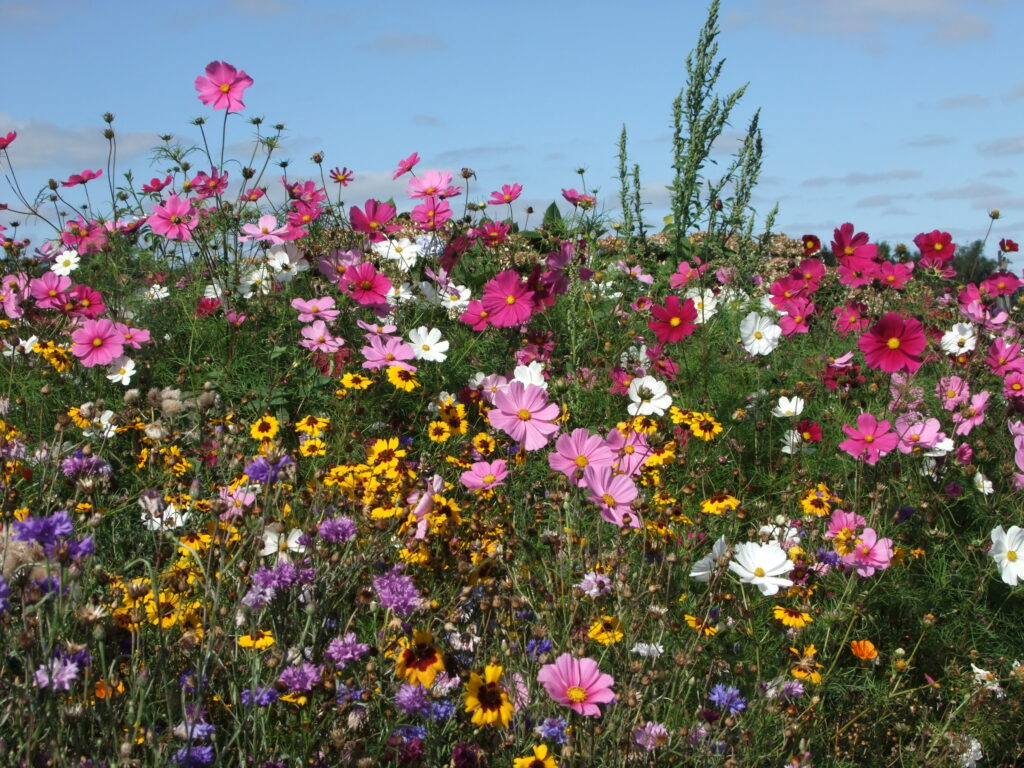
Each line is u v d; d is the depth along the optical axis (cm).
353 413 423
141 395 433
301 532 261
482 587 257
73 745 190
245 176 512
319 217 597
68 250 568
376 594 250
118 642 212
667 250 694
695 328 534
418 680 204
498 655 240
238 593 226
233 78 483
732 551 290
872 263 554
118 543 299
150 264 554
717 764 237
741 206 653
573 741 222
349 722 209
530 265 562
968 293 571
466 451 371
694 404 480
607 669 256
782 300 543
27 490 308
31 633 188
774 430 475
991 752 308
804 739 267
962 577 364
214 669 218
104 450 367
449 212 552
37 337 492
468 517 310
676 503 324
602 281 580
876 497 363
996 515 410
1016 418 480
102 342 436
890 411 448
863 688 299
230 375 446
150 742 190
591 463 299
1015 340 537
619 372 486
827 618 309
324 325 458
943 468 421
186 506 300
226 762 213
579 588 281
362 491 283
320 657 225
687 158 651
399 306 525
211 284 521
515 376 439
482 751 212
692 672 268
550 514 345
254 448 382
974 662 339
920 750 285
